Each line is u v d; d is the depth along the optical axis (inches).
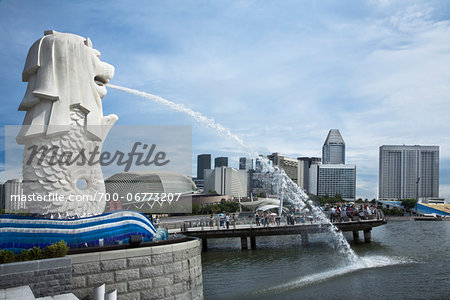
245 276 952.9
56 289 437.4
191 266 594.9
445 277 918.4
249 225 1462.8
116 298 477.4
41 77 595.5
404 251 1363.2
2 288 408.2
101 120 642.2
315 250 1349.7
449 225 2915.8
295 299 751.7
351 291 804.0
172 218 2204.7
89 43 647.1
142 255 533.6
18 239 499.2
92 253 498.6
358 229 1545.3
